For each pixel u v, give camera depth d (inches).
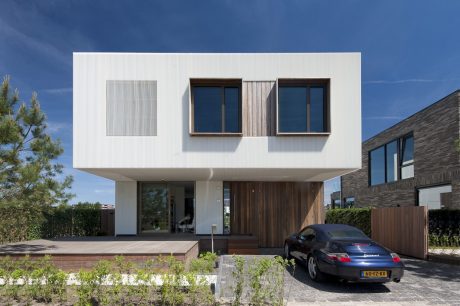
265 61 332.2
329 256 227.1
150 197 462.0
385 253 224.8
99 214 585.9
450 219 422.0
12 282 201.8
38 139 315.6
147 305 172.4
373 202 765.3
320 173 375.6
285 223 459.8
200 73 329.7
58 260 275.1
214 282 227.1
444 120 494.3
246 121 328.5
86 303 161.9
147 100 327.0
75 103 323.3
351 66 329.7
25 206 294.0
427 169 540.1
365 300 201.3
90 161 320.5
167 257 230.7
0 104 297.9
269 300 188.5
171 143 324.5
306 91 337.1
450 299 205.0
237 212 456.1
